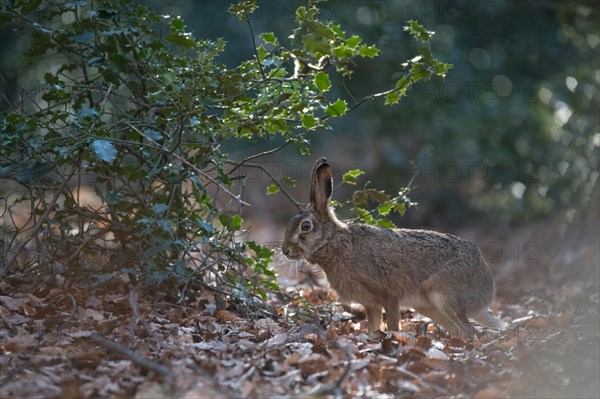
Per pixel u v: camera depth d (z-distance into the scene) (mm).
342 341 9836
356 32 23312
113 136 11547
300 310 12117
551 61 24078
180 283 11734
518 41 24500
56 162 10930
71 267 11406
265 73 12633
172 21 11828
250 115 11672
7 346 8922
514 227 22297
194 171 11336
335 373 8570
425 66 12375
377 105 23641
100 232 11422
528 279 16391
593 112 20422
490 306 12453
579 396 8500
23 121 10875
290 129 11898
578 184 19453
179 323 10680
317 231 11992
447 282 11781
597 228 17375
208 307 11633
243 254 12023
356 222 13070
